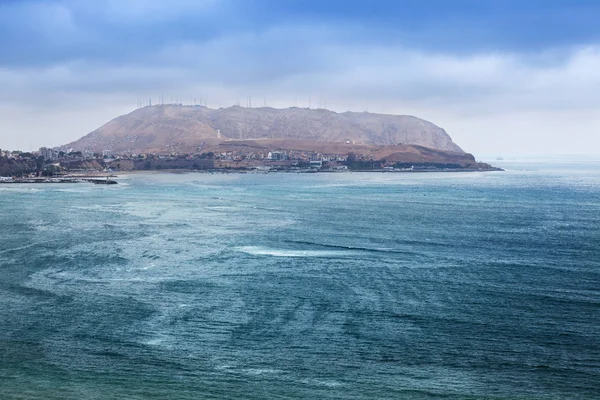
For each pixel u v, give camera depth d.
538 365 49.03
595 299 66.81
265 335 55.34
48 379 46.50
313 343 53.50
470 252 95.50
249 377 46.88
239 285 73.06
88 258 90.50
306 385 45.56
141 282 74.81
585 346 52.84
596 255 93.00
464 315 61.06
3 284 73.69
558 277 77.44
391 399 43.44
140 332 56.22
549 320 59.59
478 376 47.09
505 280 75.62
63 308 63.56
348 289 71.00
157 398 43.59
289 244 103.81
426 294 68.94
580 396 43.97
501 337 54.94
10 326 57.91
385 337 54.91
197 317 60.41
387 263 86.31
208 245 102.88
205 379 46.53
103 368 48.47
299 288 71.50
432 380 46.41
